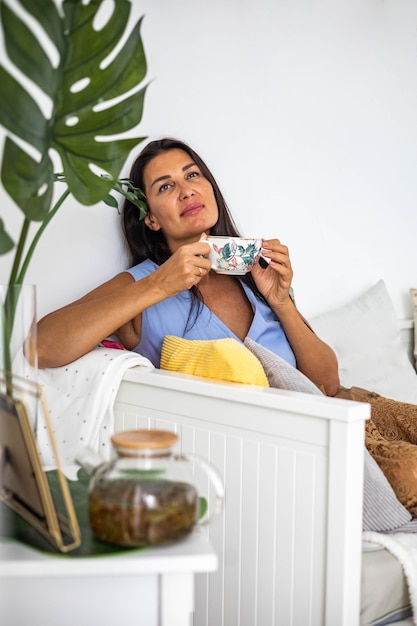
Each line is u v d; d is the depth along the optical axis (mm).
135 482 1002
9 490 1106
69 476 1313
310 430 1385
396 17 2670
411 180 2771
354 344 2418
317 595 1396
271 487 1454
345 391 2098
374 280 2682
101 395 1672
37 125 1098
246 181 2340
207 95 2238
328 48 2500
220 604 1564
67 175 1179
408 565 1492
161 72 2137
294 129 2439
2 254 1109
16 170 1087
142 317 1949
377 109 2646
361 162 2619
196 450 1582
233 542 1527
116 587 1061
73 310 1753
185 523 1014
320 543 1385
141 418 1696
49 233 1974
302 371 2078
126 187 2047
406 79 2723
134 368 1718
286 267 1920
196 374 1654
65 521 1062
